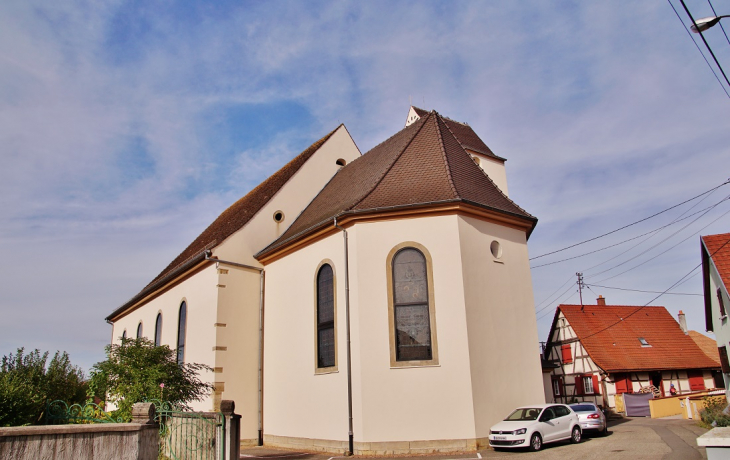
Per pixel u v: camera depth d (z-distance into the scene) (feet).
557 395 104.83
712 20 27.48
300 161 71.20
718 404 62.69
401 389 43.09
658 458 35.81
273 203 63.67
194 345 60.18
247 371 56.49
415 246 45.93
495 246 48.60
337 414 45.57
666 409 82.99
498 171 82.84
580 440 45.32
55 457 22.15
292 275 55.31
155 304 75.82
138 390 43.62
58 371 53.26
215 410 53.31
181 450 32.53
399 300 45.21
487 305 45.65
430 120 57.62
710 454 19.38
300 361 51.83
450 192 46.93
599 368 94.79
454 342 43.27
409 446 41.75
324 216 54.44
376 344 44.37
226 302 57.00
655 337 103.35
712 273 68.74
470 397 41.98
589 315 105.70
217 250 57.98
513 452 40.04
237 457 31.68
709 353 118.62
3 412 31.50
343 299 47.09
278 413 53.78
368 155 64.08
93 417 37.09
